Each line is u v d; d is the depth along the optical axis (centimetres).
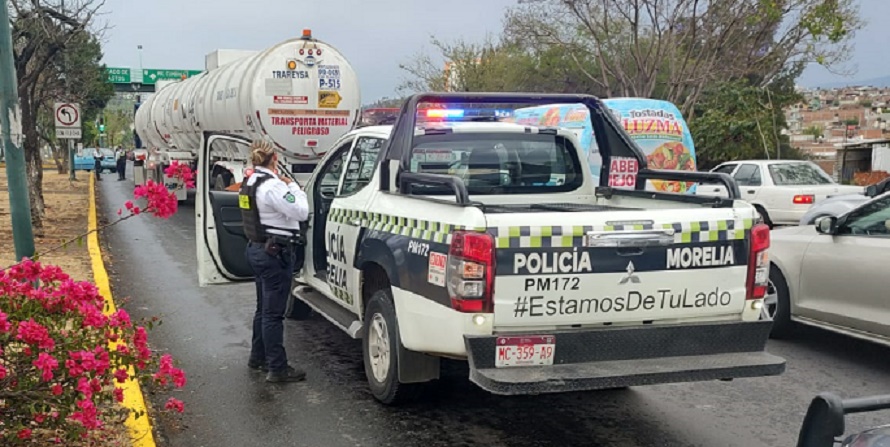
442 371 637
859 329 645
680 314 461
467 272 426
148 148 2505
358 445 486
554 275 435
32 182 1359
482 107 612
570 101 600
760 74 2906
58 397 389
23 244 705
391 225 520
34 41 1355
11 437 383
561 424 522
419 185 583
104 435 468
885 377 629
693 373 438
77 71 2383
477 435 502
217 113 1543
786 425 521
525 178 616
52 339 386
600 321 446
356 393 582
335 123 1426
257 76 1373
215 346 712
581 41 2938
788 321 721
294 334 750
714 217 464
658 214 456
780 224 1509
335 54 1418
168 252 1307
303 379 611
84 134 5322
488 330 430
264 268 588
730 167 1627
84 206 2039
